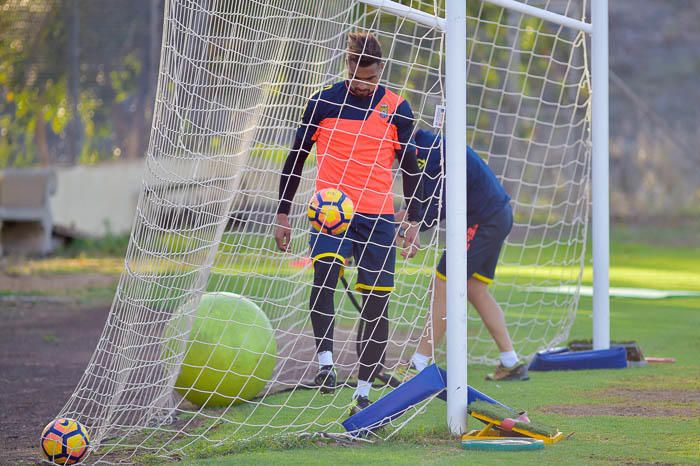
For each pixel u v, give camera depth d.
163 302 16.98
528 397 19.22
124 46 60.38
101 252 55.56
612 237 64.12
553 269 46.25
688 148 75.44
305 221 24.95
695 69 81.56
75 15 59.66
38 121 60.06
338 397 19.00
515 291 38.84
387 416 15.91
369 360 16.62
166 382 17.16
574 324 30.94
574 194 65.56
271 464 13.84
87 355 25.83
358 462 13.92
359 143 16.69
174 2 15.98
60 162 60.41
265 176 23.31
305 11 20.70
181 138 16.91
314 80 21.83
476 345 26.84
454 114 15.74
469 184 20.47
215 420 17.23
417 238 17.12
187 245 17.42
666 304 35.41
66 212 57.03
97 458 14.84
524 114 64.75
